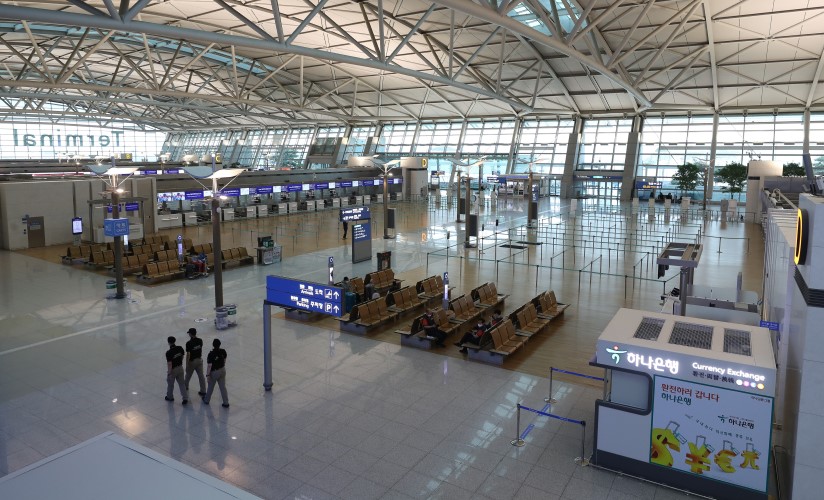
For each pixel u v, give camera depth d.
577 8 31.22
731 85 44.31
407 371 12.88
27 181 29.88
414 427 10.25
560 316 17.34
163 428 10.13
